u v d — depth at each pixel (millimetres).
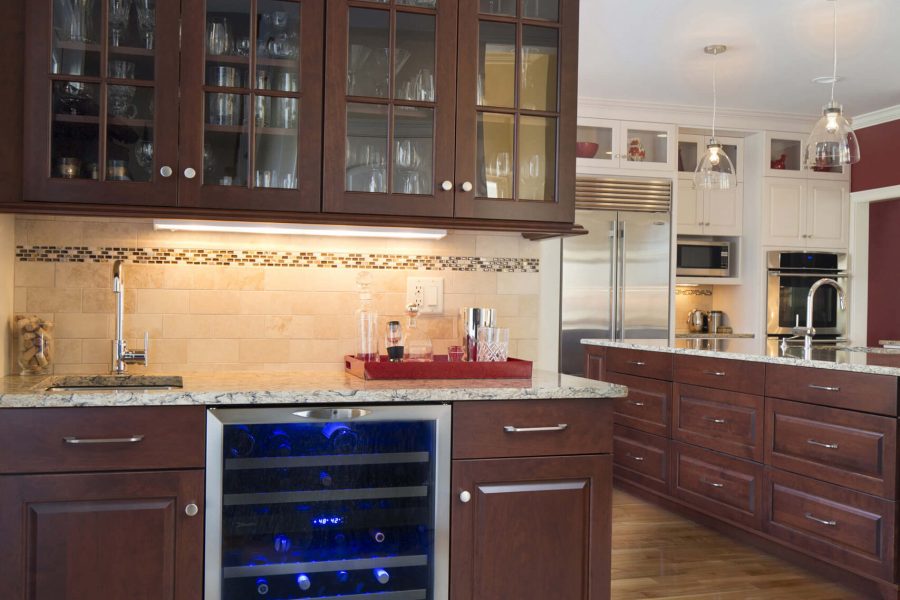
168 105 2266
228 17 2320
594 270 6145
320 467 2195
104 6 2234
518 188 2562
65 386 2336
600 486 2354
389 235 2691
